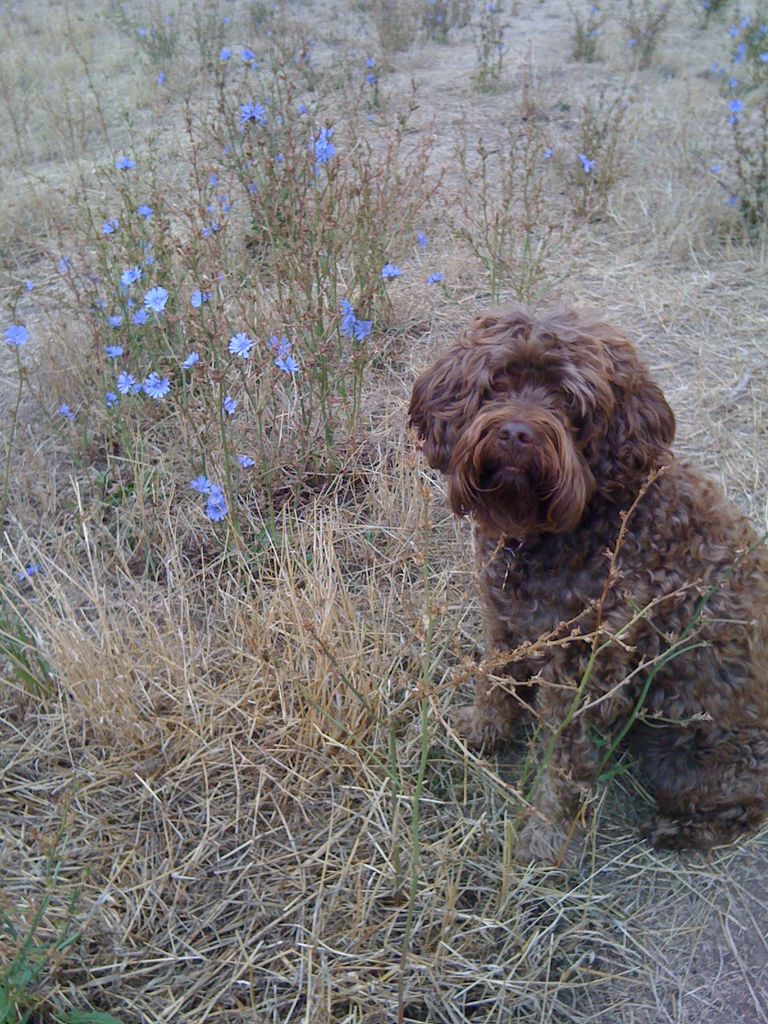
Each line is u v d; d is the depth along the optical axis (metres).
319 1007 0.88
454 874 0.99
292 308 1.47
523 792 1.09
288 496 1.47
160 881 0.98
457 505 0.97
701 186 2.26
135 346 1.54
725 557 0.96
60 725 1.14
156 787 1.07
